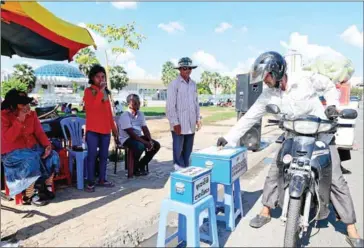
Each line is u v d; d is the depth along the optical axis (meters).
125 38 15.43
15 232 3.46
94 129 4.78
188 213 2.83
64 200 4.47
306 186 3.04
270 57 3.37
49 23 3.92
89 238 3.36
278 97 3.51
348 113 3.29
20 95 4.21
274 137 11.13
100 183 5.11
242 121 3.75
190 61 5.23
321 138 3.27
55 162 4.45
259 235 3.61
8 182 4.09
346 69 5.76
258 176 6.18
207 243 3.39
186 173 2.94
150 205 4.32
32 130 4.37
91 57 16.23
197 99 5.62
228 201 3.67
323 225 3.93
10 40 5.68
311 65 5.93
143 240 3.47
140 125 5.94
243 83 8.37
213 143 9.84
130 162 5.64
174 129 5.31
